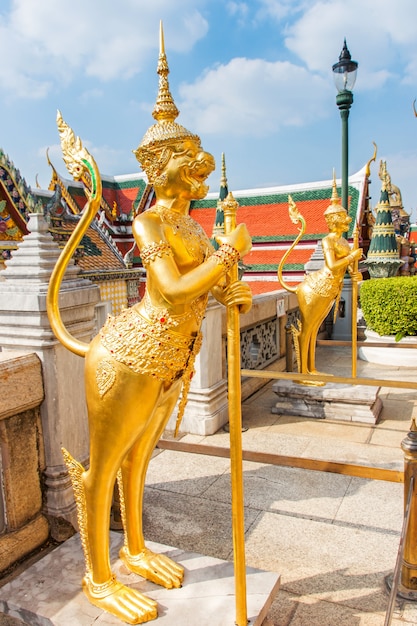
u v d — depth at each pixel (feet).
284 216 67.72
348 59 31.86
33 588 8.67
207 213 73.67
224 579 8.64
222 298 7.34
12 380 10.59
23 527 11.12
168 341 7.45
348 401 19.81
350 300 36.35
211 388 18.63
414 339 30.32
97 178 8.04
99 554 8.19
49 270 11.87
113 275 53.47
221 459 16.63
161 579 8.48
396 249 44.52
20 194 39.24
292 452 16.96
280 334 28.45
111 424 7.71
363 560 11.21
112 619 7.82
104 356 7.62
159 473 15.72
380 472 11.76
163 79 7.82
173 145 7.54
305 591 10.24
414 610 9.64
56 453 11.62
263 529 12.52
